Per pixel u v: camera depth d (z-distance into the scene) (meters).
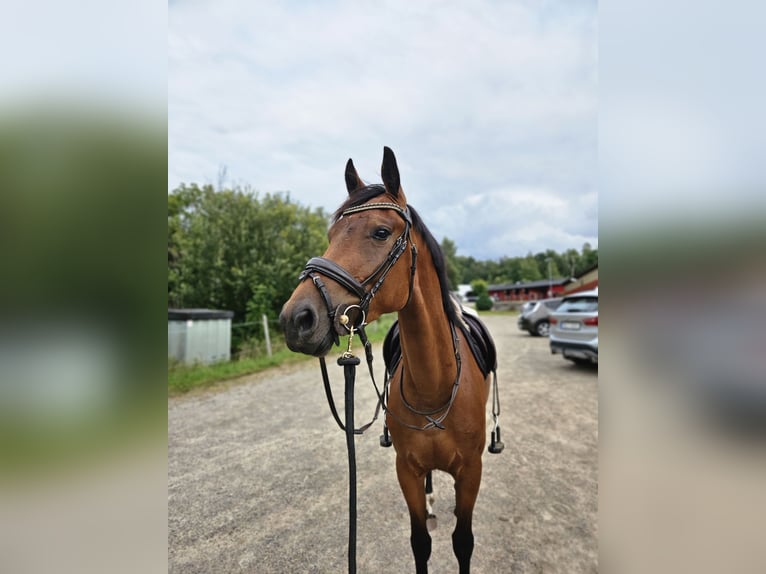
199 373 6.57
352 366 1.21
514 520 2.34
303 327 1.14
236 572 1.97
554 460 3.14
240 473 3.04
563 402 4.77
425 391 1.57
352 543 1.17
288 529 2.32
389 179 1.40
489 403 4.74
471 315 2.42
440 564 2.01
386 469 3.07
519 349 9.38
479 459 1.72
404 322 1.51
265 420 4.33
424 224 1.57
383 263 1.29
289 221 12.12
